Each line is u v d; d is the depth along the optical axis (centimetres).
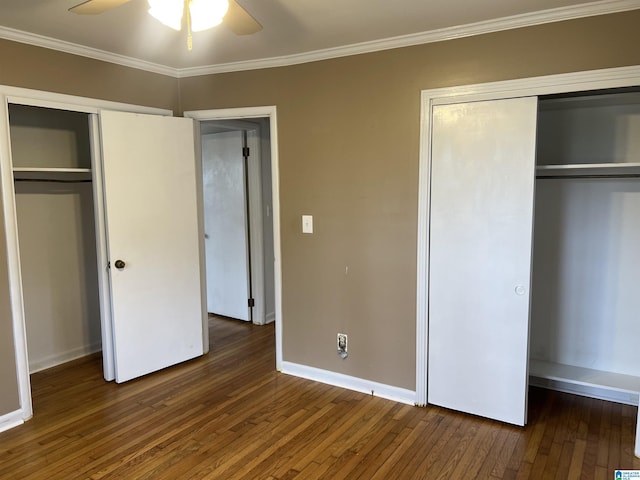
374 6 237
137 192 337
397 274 305
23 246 355
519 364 273
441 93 278
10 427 280
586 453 249
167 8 177
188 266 375
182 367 373
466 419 288
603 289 310
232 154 476
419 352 302
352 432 274
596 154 304
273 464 243
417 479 230
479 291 280
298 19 255
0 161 271
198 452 254
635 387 285
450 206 283
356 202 316
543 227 324
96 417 292
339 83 312
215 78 357
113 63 327
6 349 279
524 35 254
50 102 294
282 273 354
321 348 344
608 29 236
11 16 250
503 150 265
